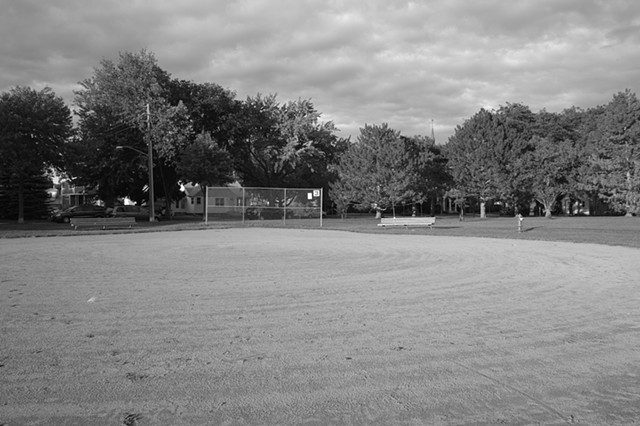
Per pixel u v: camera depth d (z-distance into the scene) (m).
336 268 13.79
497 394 4.96
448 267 14.09
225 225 35.84
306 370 5.61
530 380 5.34
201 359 5.96
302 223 39.31
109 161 49.31
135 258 16.06
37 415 4.43
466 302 9.28
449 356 6.14
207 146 48.56
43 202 53.66
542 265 14.59
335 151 62.31
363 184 46.06
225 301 9.25
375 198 45.69
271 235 27.70
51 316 8.02
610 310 8.66
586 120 65.81
